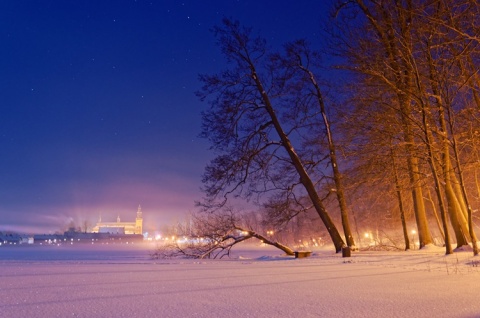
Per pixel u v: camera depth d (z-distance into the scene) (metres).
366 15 19.20
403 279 9.60
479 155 19.98
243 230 26.72
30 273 11.58
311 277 10.27
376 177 23.23
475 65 17.77
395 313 5.44
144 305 6.10
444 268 12.48
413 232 43.88
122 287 8.27
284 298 6.75
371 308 5.81
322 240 55.75
